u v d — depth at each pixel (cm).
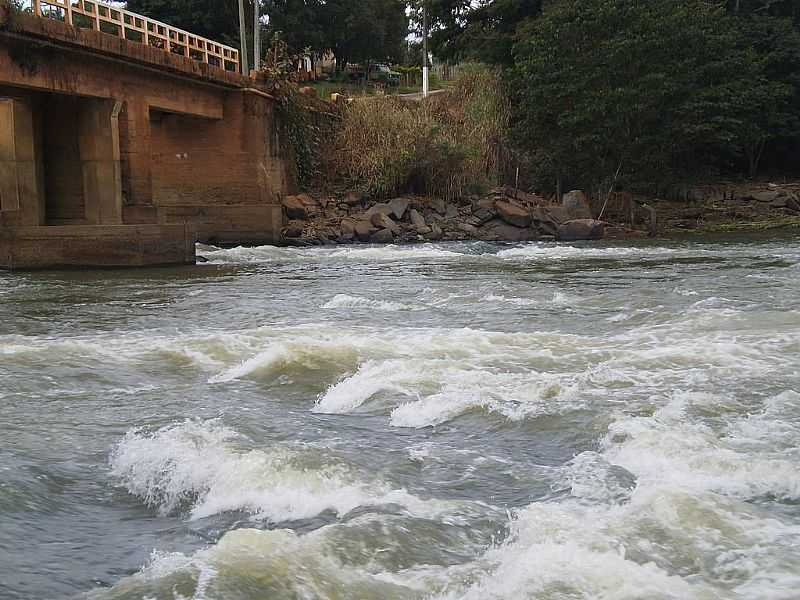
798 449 725
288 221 3975
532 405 892
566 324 1443
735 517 571
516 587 480
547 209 4081
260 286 2119
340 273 2458
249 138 3906
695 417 824
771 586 480
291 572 484
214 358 1188
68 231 2648
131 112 3112
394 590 482
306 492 656
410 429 848
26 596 493
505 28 5619
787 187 5322
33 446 795
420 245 3594
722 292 1747
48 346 1240
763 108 5372
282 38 6562
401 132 4366
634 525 564
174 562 509
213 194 3947
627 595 462
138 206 3083
